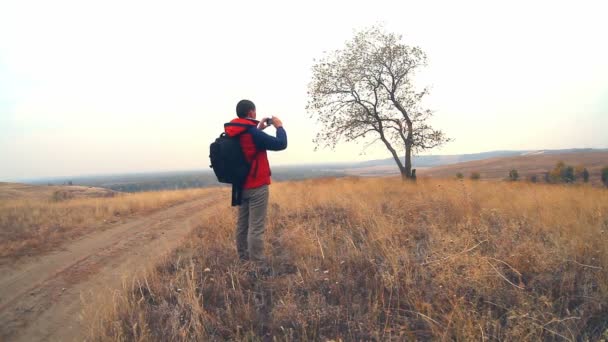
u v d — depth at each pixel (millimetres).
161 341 2619
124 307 3156
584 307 2707
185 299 3188
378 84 19594
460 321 2486
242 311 2957
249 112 4031
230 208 8852
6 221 8859
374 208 6906
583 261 3527
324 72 19828
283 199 9516
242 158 3898
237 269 3992
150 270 4289
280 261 4305
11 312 3707
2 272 5023
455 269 3354
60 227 8211
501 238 4297
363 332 2631
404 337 2510
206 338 2654
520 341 2275
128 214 10672
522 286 3023
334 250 4355
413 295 3059
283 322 2816
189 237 6383
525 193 8672
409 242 4574
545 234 4695
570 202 6945
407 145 19375
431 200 7559
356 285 3449
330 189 12250
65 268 5184
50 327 3344
